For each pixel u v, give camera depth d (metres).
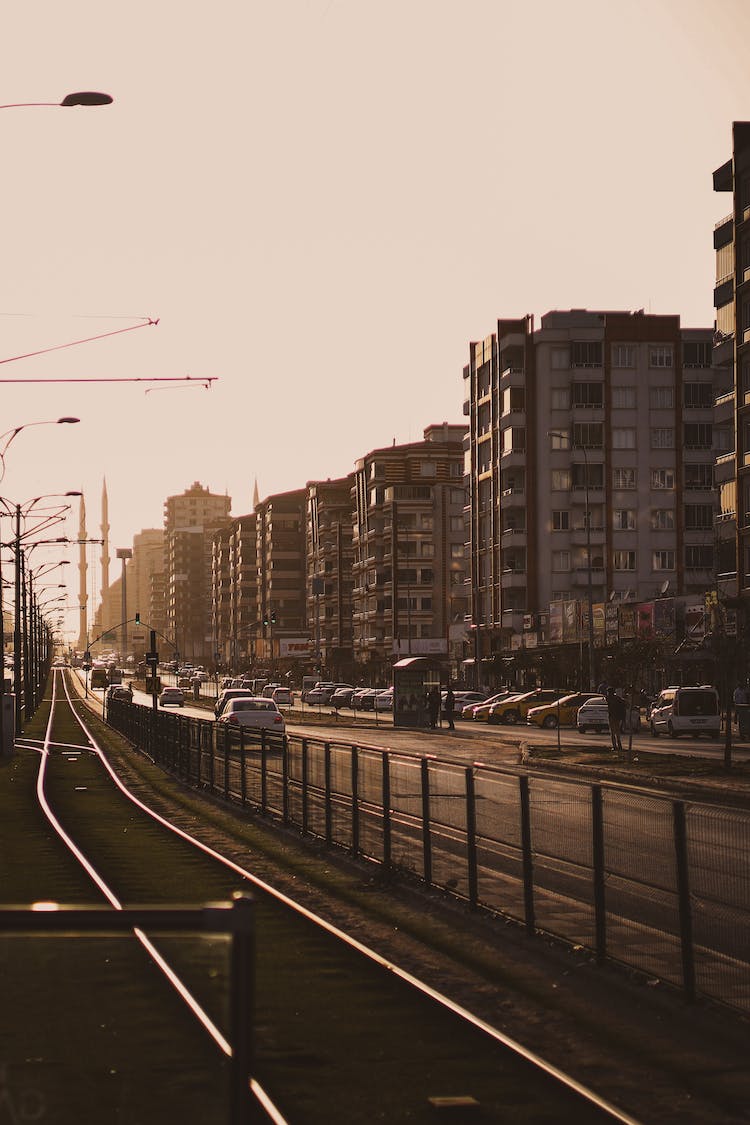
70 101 21.80
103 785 41.53
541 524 117.81
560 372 117.62
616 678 81.88
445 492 162.50
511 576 119.25
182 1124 6.46
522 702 84.69
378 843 20.97
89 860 23.03
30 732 79.06
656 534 117.19
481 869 16.58
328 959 14.00
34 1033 6.74
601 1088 9.52
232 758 34.38
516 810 15.52
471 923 16.19
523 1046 10.68
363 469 172.75
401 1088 9.42
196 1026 6.86
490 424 125.69
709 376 118.12
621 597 111.44
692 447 117.81
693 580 116.75
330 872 21.41
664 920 12.17
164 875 21.14
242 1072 5.45
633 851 12.75
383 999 12.13
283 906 17.70
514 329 121.25
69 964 7.05
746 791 32.28
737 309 84.81
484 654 128.75
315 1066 9.98
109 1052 6.81
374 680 164.88
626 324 117.75
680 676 90.69
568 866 14.19
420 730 75.00
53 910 5.43
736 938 10.80
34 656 129.00
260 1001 12.04
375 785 21.11
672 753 48.66
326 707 126.62
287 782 27.75
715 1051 10.45
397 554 160.88
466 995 12.55
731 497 85.69
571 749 51.28
